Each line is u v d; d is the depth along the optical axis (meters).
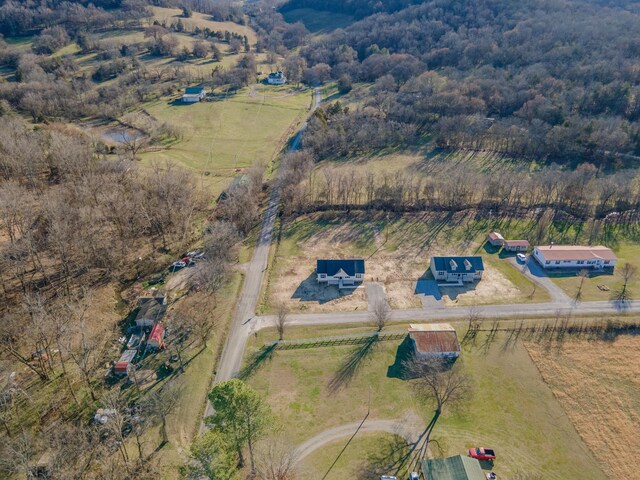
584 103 186.00
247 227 129.12
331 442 69.94
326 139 178.50
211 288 102.44
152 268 109.00
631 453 69.38
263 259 117.06
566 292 104.75
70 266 103.81
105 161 136.50
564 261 112.88
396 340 90.38
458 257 110.31
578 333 92.31
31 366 74.06
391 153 179.12
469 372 82.62
